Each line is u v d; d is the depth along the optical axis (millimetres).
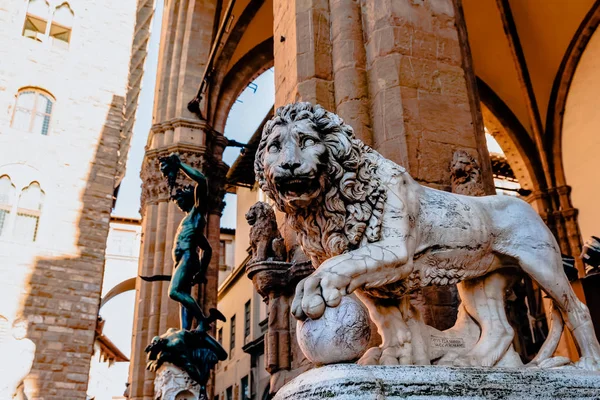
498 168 18062
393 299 2479
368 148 2486
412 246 2359
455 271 2531
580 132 14617
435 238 2479
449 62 4707
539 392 2010
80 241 19266
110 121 21516
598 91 14102
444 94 4539
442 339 2549
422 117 4355
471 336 2621
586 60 14445
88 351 17875
